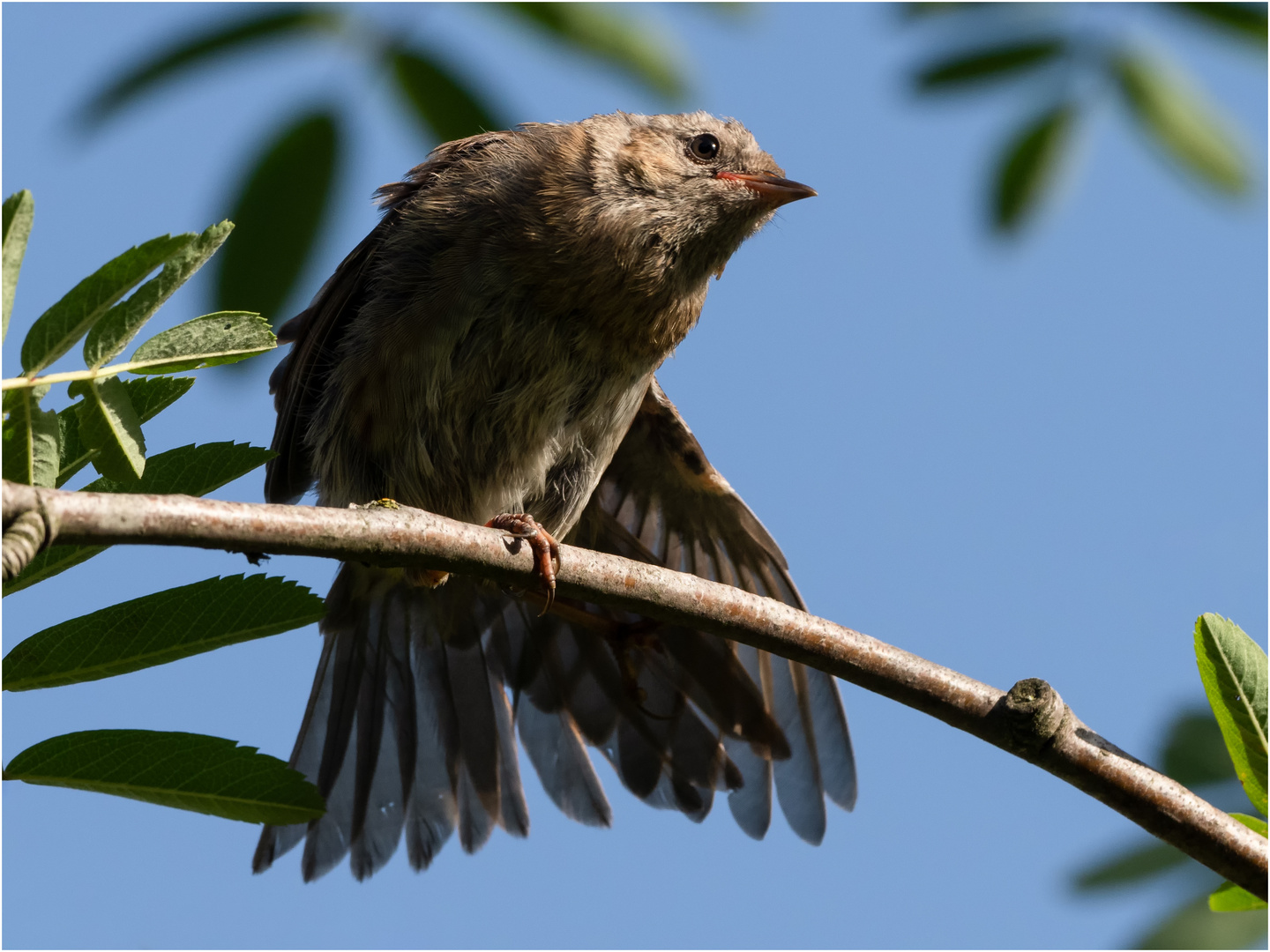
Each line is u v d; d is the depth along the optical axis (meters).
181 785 5.34
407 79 6.48
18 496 4.87
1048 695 7.02
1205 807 6.88
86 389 4.98
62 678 5.34
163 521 5.31
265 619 5.48
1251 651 6.12
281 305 6.44
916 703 7.20
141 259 4.81
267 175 6.38
